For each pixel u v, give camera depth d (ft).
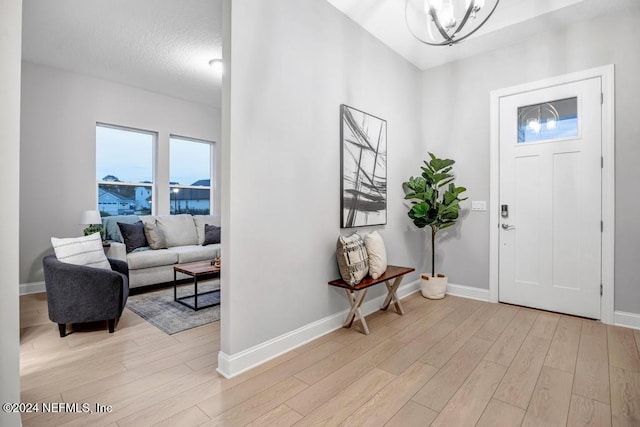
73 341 7.91
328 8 8.46
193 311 10.22
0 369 4.16
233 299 6.28
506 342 7.75
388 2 8.57
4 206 4.21
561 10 8.83
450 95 12.05
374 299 10.17
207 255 14.33
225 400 5.45
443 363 6.72
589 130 9.28
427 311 10.08
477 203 11.41
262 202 6.81
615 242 8.91
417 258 12.47
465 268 11.76
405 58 11.73
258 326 6.75
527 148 10.36
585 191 9.36
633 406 5.23
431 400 5.43
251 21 6.56
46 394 5.65
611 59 8.94
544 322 9.08
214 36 10.46
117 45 11.03
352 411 5.14
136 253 12.46
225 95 6.38
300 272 7.70
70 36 10.43
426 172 11.28
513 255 10.66
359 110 9.50
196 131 17.48
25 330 8.63
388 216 10.91
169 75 13.64
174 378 6.17
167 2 8.71
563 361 6.78
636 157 8.61
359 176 9.45
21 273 12.18
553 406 5.25
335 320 8.69
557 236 9.83
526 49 10.34
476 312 9.96
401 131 11.51
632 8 8.64
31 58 11.97
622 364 6.63
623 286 8.80
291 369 6.50
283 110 7.25
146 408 5.24
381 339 7.96
